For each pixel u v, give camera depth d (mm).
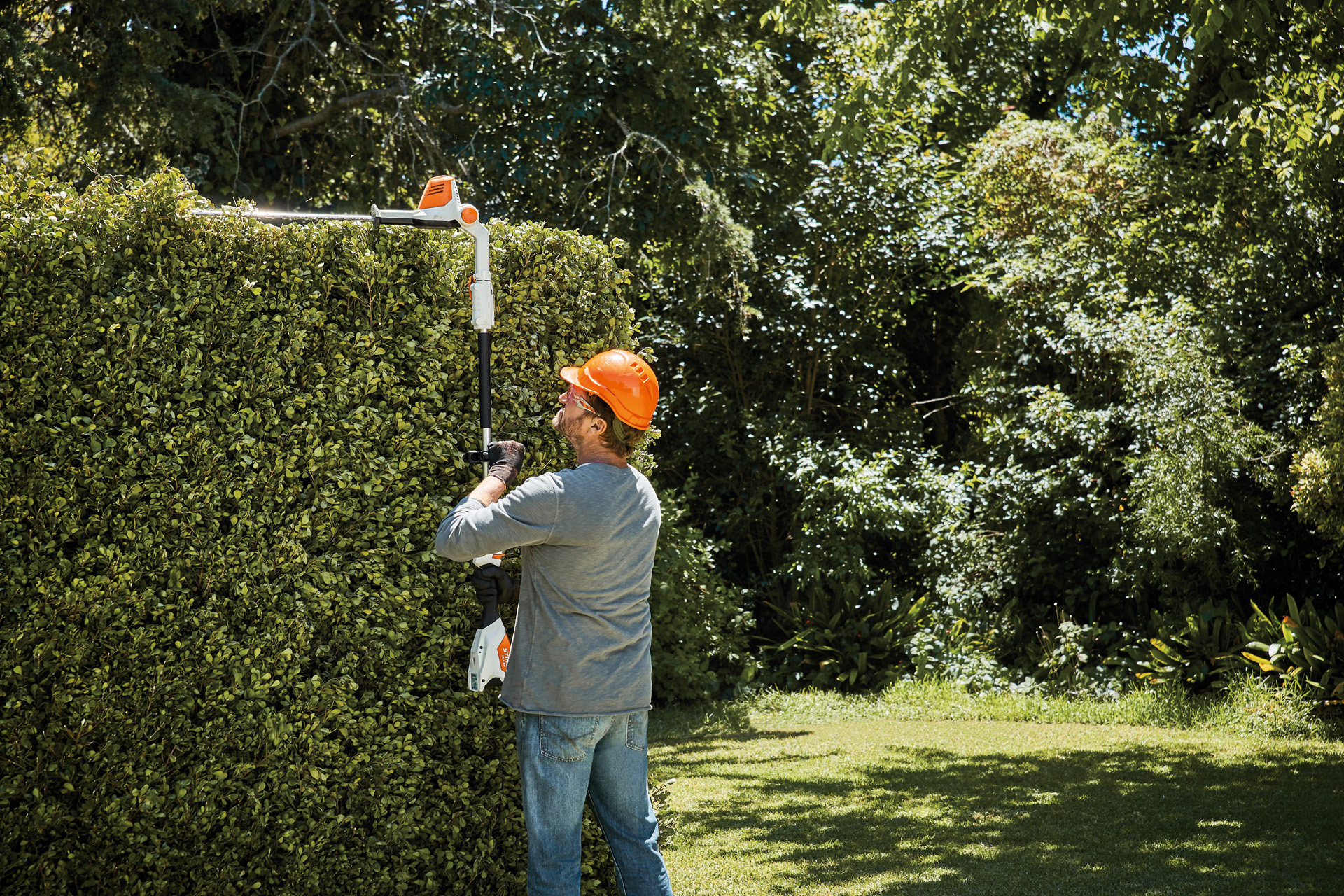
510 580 3371
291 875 3312
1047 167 12312
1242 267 10852
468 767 3598
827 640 11617
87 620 3055
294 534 3318
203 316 3238
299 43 10477
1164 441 10109
